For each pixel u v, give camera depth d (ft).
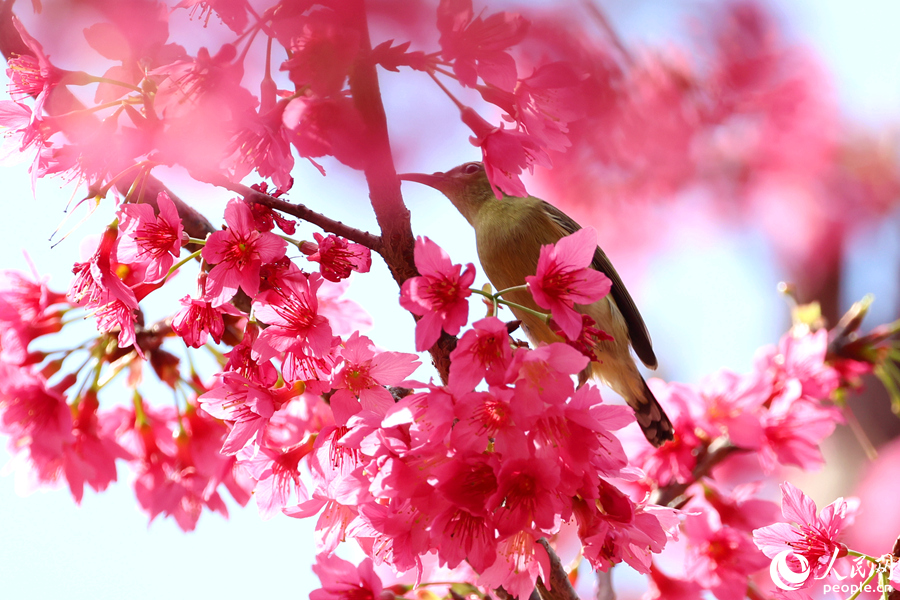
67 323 6.82
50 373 6.80
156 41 6.27
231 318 6.74
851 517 6.73
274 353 6.44
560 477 6.35
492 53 6.31
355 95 6.26
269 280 6.44
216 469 6.86
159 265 6.45
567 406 6.36
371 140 6.26
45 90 6.37
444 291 6.37
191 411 6.87
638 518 6.48
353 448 6.45
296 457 6.57
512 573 6.43
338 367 6.45
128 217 6.44
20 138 6.43
